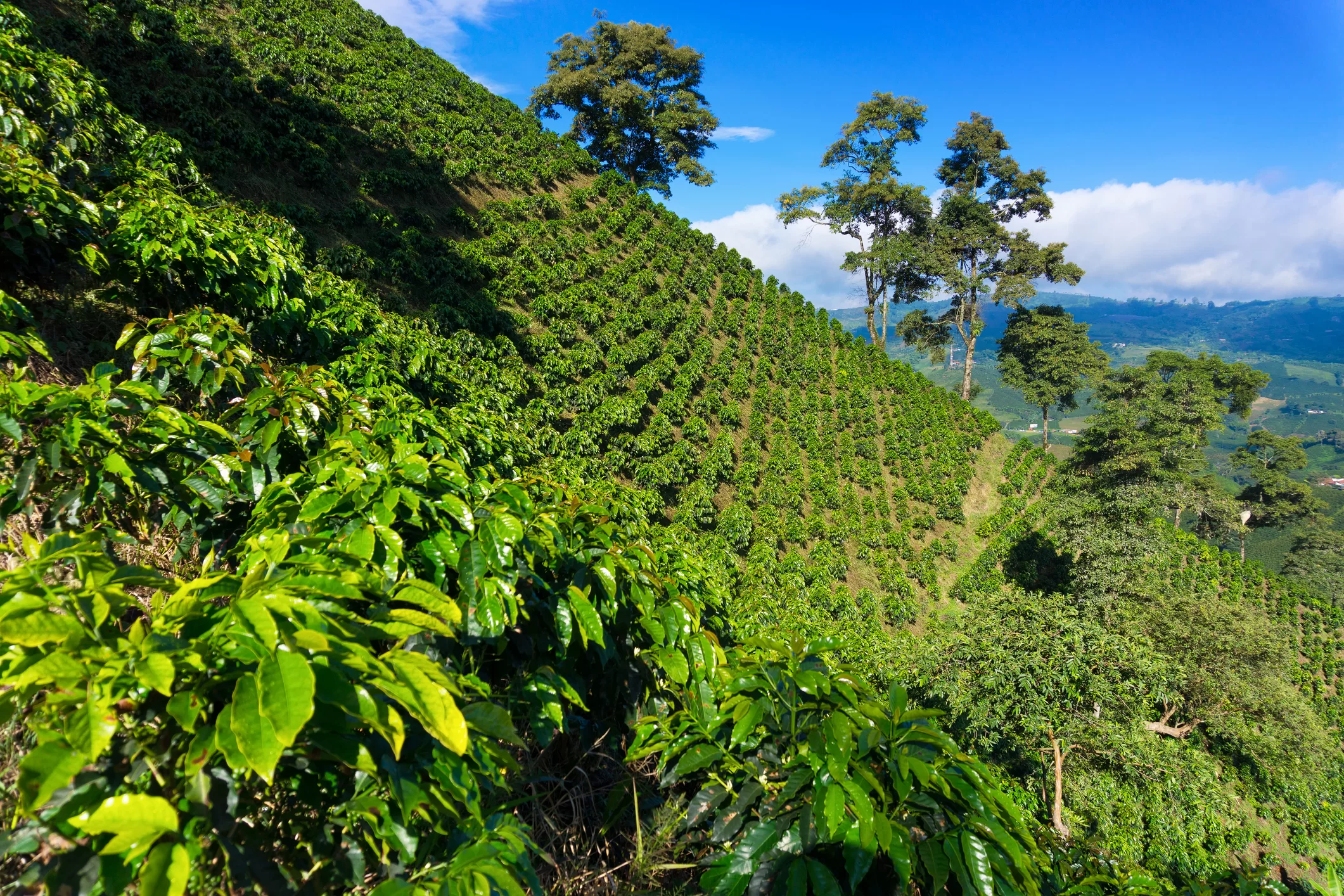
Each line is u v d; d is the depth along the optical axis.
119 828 1.28
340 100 25.66
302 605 1.65
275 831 1.71
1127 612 21.28
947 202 51.56
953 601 29.61
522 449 10.85
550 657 2.91
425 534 2.63
